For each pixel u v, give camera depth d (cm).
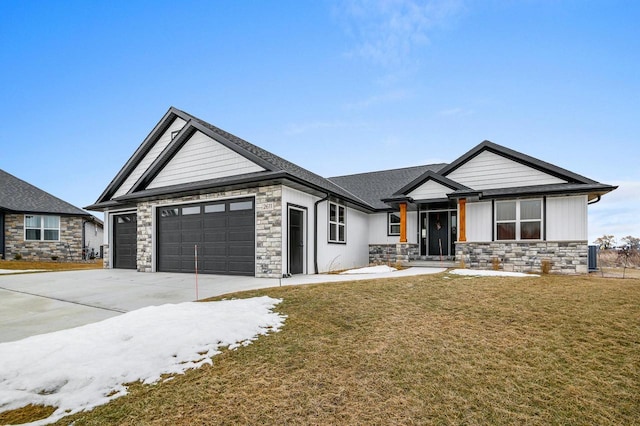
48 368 361
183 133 1266
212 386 353
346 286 806
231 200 1152
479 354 437
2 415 297
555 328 524
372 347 454
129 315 540
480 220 1405
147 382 358
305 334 498
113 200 1462
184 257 1248
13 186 2247
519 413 318
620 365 411
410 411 316
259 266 1070
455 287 794
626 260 1772
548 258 1252
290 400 329
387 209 1697
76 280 1053
